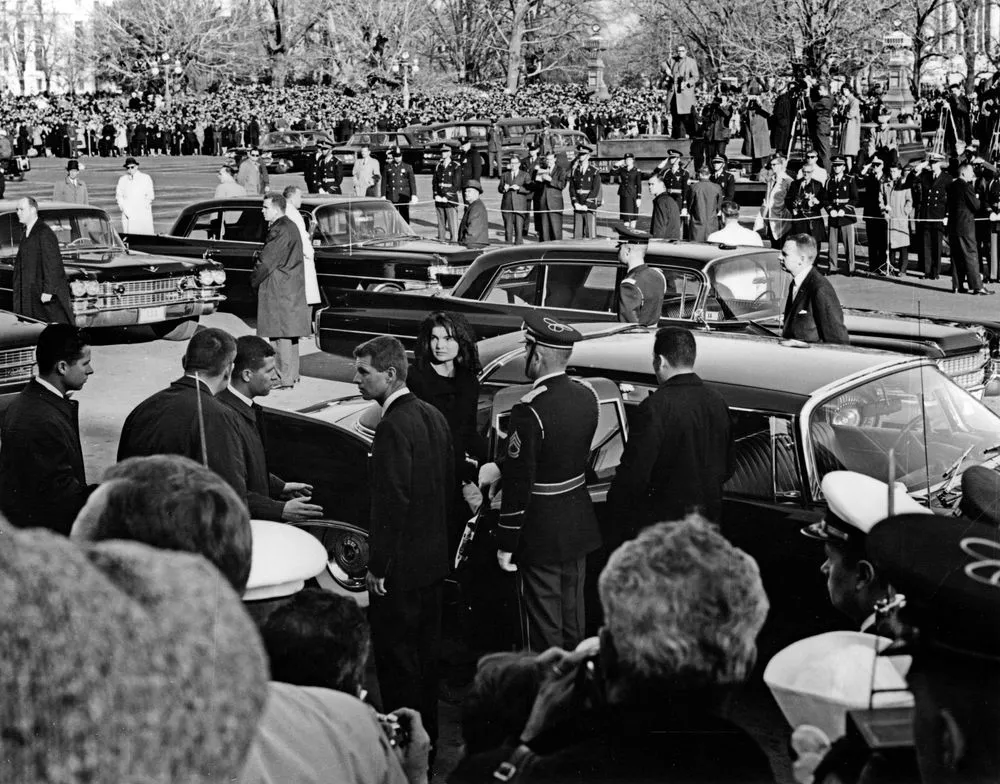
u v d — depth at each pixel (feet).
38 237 34.53
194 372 14.74
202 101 204.54
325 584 17.40
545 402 14.21
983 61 139.54
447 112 165.99
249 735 3.90
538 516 14.34
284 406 32.19
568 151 106.32
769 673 7.50
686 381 14.60
